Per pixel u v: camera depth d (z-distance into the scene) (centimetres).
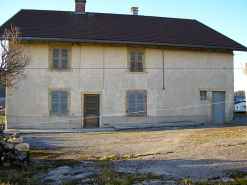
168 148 869
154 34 1816
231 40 1911
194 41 1791
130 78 1691
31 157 816
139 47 1708
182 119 1744
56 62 1634
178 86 1750
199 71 1789
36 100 1609
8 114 1588
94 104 1666
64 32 1677
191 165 677
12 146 729
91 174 652
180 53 1764
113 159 779
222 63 1833
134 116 1684
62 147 981
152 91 1712
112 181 593
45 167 715
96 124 1661
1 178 620
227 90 1830
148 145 945
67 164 737
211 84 1805
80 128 1627
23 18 1831
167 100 1730
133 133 1293
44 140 1139
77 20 1909
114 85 1673
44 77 1619
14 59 1154
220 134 1075
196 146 862
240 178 576
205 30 2045
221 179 580
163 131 1329
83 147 973
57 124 1617
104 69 1667
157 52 1731
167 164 700
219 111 1822
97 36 1662
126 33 1766
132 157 796
